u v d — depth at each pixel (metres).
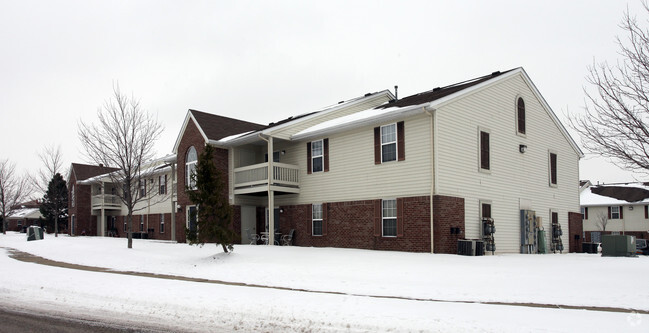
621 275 12.72
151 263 17.72
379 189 21.27
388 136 21.17
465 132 20.78
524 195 24.08
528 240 23.61
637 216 44.91
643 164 11.25
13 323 8.43
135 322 8.45
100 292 11.23
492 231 20.83
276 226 26.28
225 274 14.58
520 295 10.59
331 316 8.38
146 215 38.56
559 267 14.32
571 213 28.02
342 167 22.97
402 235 20.08
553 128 27.17
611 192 48.69
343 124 22.28
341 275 13.56
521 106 24.64
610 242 19.67
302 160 25.08
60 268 16.67
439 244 18.80
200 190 18.17
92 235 44.47
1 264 17.67
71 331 7.80
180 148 29.09
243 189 25.56
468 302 10.02
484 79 22.97
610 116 11.52
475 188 20.98
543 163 25.92
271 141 24.03
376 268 14.37
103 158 24.25
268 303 9.59
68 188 46.69
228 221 18.36
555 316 8.28
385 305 9.30
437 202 18.97
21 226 66.88
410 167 20.14
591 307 9.44
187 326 8.12
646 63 11.29
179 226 28.73
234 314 8.79
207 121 28.23
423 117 19.81
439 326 7.55
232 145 26.45
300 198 24.95
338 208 22.95
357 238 21.95
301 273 14.07
